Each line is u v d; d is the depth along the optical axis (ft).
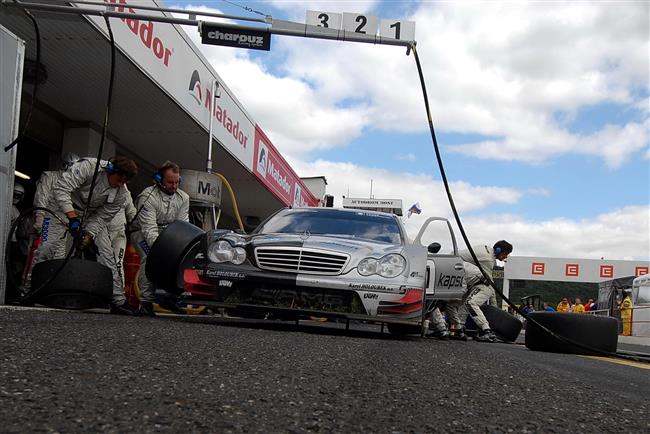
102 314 16.65
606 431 5.45
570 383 8.90
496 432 5.02
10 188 16.38
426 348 13.58
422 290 16.20
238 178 45.47
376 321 15.72
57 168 31.76
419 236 24.39
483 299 26.27
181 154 38.99
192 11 18.70
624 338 58.34
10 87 16.46
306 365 8.14
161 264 17.34
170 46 27.71
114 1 21.71
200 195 26.66
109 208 17.98
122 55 23.53
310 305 15.75
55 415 4.31
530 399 6.90
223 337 11.06
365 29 18.67
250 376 6.76
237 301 15.93
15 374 5.73
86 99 28.73
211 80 33.73
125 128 33.58
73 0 17.19
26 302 16.56
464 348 15.31
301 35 18.80
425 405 5.95
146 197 19.20
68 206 16.79
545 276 101.30
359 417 5.13
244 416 4.78
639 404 7.31
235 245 16.22
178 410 4.79
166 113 30.60
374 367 8.68
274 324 19.67
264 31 18.86
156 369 6.68
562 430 5.32
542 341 18.49
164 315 20.88
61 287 15.93
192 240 17.60
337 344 11.98
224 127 36.22
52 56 24.11
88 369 6.31
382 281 15.76
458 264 23.18
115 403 4.84
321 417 5.00
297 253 15.83
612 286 75.92
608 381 9.96
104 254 17.97
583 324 18.21
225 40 18.84
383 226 19.45
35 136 29.89
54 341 8.34
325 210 20.76
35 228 21.03
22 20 20.89
